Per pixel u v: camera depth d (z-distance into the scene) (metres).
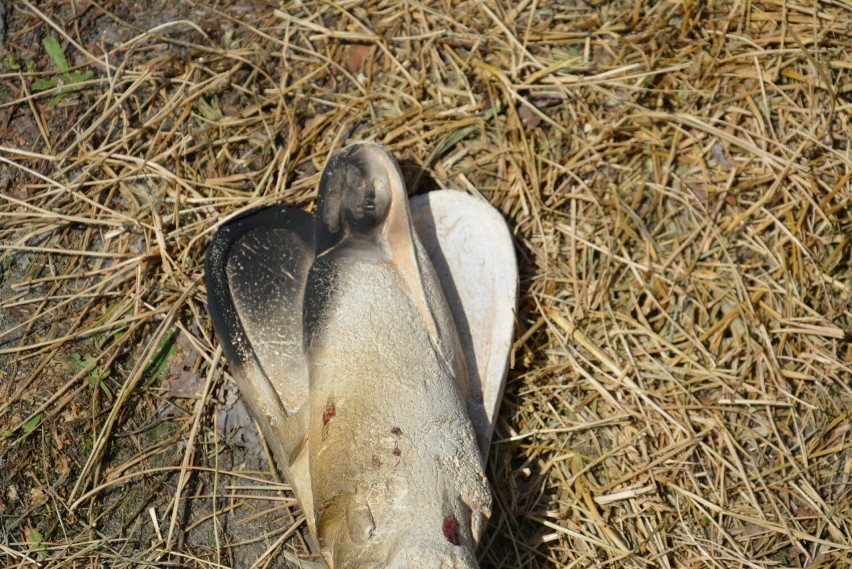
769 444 0.97
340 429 0.87
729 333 1.00
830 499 0.96
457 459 0.87
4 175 1.01
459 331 0.97
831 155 1.02
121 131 1.03
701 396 0.99
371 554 0.84
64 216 1.00
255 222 0.97
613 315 1.00
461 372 0.92
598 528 0.96
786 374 0.99
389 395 0.87
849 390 0.98
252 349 0.93
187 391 0.98
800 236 1.01
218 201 1.01
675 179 1.03
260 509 0.96
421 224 0.99
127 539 0.94
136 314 0.99
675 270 1.01
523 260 1.01
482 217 0.99
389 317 0.90
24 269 0.99
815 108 1.03
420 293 0.91
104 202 1.01
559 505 0.96
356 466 0.86
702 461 0.97
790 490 0.97
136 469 0.96
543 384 0.99
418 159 1.03
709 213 1.02
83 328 0.98
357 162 0.93
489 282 0.98
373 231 0.93
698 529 0.96
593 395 0.99
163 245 1.00
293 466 0.90
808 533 0.96
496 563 0.95
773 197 1.02
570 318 1.00
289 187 1.02
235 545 0.95
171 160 1.03
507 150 1.03
